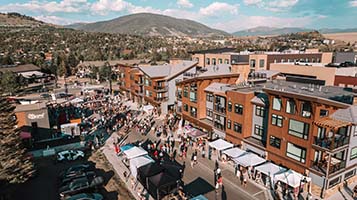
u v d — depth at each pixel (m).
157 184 28.05
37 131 45.28
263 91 35.62
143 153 36.12
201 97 48.69
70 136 48.00
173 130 50.91
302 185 28.98
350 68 53.38
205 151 41.03
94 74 121.31
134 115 61.72
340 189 29.25
